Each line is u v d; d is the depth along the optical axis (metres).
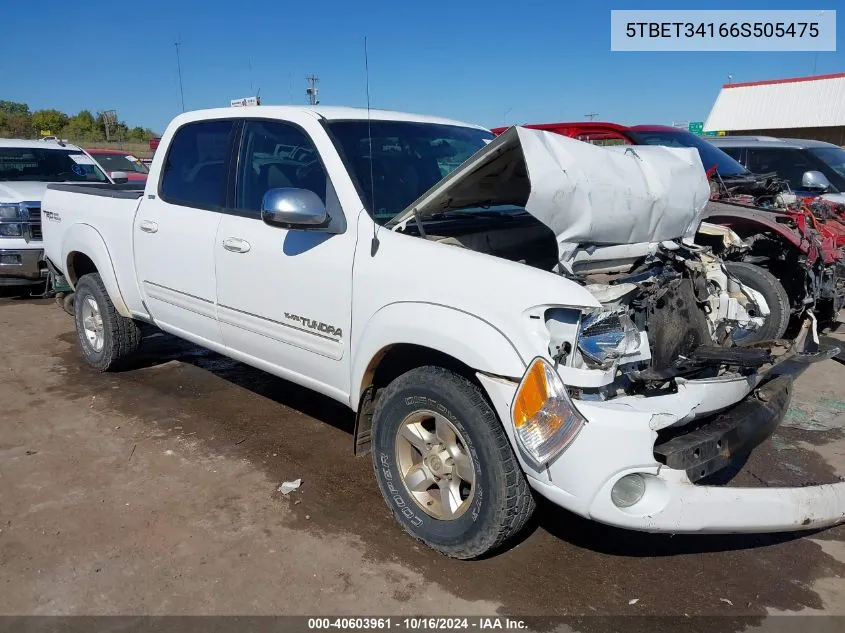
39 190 8.45
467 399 2.90
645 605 2.89
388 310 3.12
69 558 3.11
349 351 3.39
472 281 2.87
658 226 3.46
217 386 5.33
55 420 4.64
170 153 4.61
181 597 2.87
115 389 5.24
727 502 2.68
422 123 4.29
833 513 2.86
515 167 3.18
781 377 3.36
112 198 5.09
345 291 3.35
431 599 2.89
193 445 4.28
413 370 3.17
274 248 3.71
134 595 2.88
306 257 3.54
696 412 2.87
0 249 7.90
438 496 3.27
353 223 3.39
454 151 4.19
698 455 2.73
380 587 2.96
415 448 3.29
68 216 5.58
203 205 4.27
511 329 2.72
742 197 6.63
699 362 3.03
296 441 4.36
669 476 2.62
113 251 5.02
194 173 4.40
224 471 3.96
